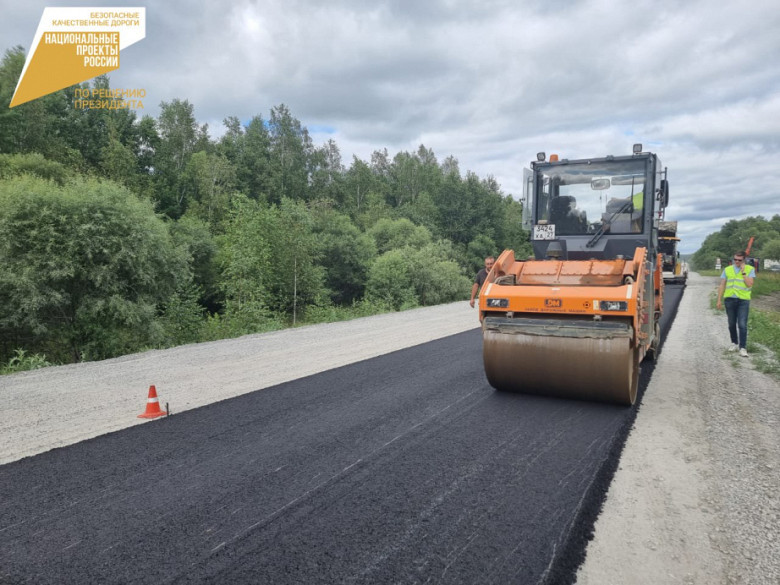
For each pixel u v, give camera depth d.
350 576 2.37
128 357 8.37
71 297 13.46
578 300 5.01
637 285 4.99
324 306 25.98
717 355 7.98
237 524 2.88
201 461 3.81
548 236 7.00
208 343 9.85
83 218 13.20
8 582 2.36
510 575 2.37
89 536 2.76
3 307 12.48
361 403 5.38
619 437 4.26
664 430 4.43
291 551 2.59
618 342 4.86
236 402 5.47
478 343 9.50
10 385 6.44
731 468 3.62
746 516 2.94
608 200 6.79
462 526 2.82
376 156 81.38
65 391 6.09
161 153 45.97
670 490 3.28
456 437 4.29
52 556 2.57
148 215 14.77
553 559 2.50
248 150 54.78
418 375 6.73
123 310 13.13
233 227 25.84
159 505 3.12
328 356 8.28
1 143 33.84
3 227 12.30
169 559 2.53
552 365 5.15
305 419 4.84
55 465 3.76
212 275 29.39
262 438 4.31
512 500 3.13
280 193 54.09
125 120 44.31
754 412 4.97
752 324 11.23
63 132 41.28
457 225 49.22
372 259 33.56
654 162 6.64
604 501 3.12
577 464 3.69
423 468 3.64
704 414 4.90
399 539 2.69
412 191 72.44
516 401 5.41
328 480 3.45
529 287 5.34
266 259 24.98
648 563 2.47
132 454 3.97
